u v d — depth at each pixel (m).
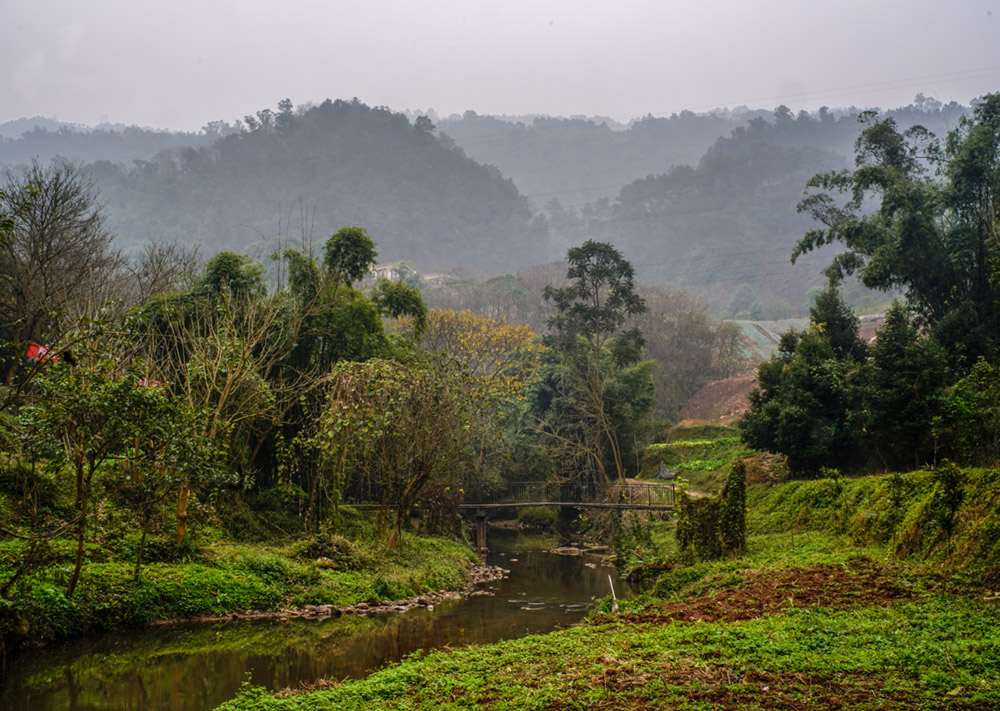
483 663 11.13
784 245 127.38
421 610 19.55
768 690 8.70
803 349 30.97
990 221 27.77
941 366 24.50
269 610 18.02
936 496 15.76
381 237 128.62
